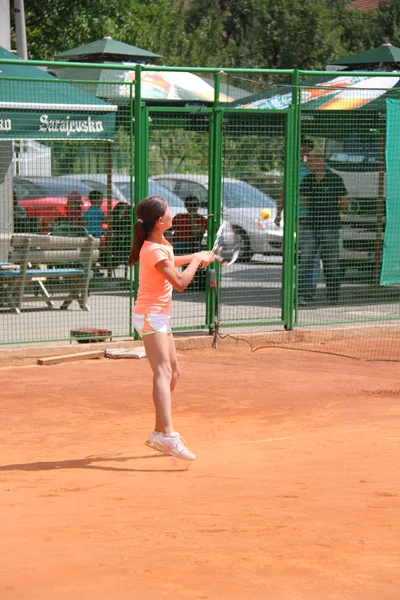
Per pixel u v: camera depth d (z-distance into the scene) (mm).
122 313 25328
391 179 25062
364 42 79000
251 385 19359
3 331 23469
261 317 24375
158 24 65938
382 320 25594
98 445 14500
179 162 25344
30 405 17609
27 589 6797
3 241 26203
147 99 30359
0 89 21344
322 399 18016
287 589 6727
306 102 24000
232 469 12242
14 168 27141
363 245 26344
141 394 18594
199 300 25281
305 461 12641
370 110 25172
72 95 22234
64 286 26781
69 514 9688
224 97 31453
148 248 12898
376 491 10461
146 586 6785
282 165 24578
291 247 24156
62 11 56656
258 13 77125
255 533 8500
